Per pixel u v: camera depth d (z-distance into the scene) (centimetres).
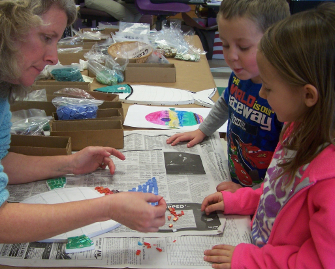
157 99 143
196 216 79
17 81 71
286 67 54
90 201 67
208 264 66
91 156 92
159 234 73
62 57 179
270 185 72
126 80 164
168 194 86
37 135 101
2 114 78
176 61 195
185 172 96
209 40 366
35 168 89
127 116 129
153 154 105
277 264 59
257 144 102
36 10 62
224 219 79
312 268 54
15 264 65
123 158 99
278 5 82
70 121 107
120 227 75
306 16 55
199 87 160
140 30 208
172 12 279
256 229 74
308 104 55
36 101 121
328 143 56
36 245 69
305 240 61
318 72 52
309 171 57
